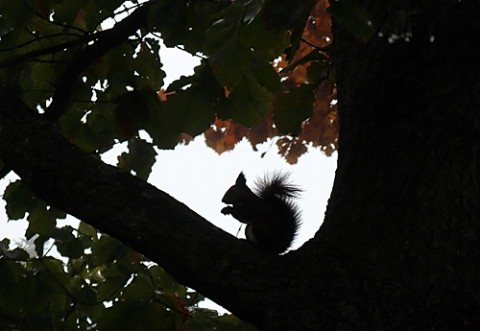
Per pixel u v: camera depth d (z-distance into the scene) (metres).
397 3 5.40
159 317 7.54
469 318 5.01
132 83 8.16
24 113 6.20
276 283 5.23
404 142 5.66
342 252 5.38
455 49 5.73
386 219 5.44
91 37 8.20
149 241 5.45
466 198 5.41
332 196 5.88
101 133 9.05
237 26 5.24
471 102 5.63
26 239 9.24
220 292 5.31
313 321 5.05
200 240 5.43
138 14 8.26
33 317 9.00
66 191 5.67
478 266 5.21
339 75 6.34
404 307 5.07
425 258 5.23
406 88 5.74
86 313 9.74
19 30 8.38
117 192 5.61
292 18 4.95
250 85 7.42
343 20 4.81
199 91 7.50
